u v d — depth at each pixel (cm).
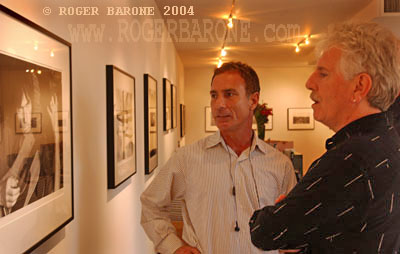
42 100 110
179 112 786
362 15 439
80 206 154
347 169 80
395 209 82
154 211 151
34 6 111
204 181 141
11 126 93
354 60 83
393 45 84
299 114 1012
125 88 229
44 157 112
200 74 1012
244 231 137
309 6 422
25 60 100
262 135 573
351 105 87
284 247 92
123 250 233
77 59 150
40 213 109
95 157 176
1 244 89
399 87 85
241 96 137
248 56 792
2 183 89
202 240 137
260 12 445
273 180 144
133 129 254
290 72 1009
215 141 144
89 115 166
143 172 302
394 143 85
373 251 81
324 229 84
